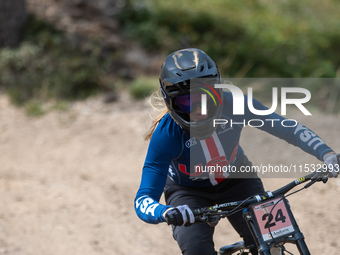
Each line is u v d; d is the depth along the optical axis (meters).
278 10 39.31
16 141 21.16
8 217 11.84
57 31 29.30
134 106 24.42
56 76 26.88
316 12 40.53
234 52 30.50
